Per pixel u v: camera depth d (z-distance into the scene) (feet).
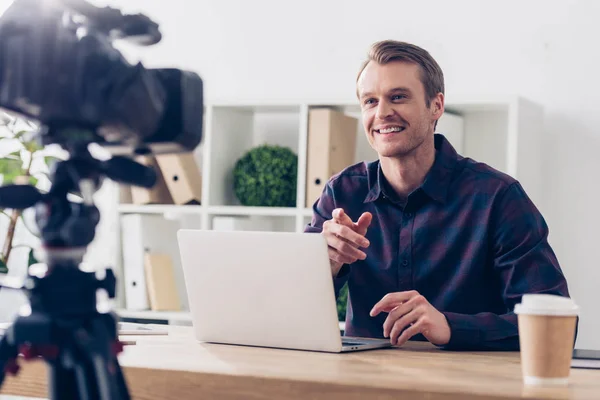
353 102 10.40
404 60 6.87
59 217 2.59
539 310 3.68
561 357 3.69
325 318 4.90
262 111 11.62
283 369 4.02
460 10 11.02
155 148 2.90
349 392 3.59
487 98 9.82
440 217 6.82
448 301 6.79
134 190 11.66
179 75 2.79
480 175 6.83
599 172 10.37
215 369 3.95
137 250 11.46
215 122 11.13
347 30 11.62
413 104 6.79
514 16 10.77
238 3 12.23
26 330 2.54
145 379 3.98
